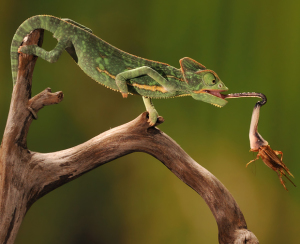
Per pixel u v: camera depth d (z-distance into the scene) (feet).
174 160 6.11
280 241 12.51
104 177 12.55
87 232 12.51
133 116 12.30
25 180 5.66
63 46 5.50
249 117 12.43
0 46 11.44
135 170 12.61
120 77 5.39
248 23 12.30
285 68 12.29
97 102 12.19
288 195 12.41
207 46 12.32
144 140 5.97
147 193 12.60
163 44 12.25
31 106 5.61
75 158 5.87
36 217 12.14
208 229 12.43
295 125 12.41
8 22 11.47
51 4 11.69
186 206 12.53
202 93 5.64
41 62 11.78
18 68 5.56
